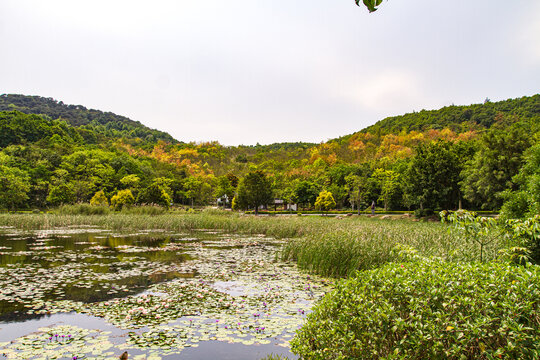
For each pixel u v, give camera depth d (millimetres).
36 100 159250
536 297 2471
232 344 4227
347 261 8594
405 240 10289
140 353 3926
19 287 6988
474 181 25328
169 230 20766
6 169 38844
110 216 24062
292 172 69750
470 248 7758
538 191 7047
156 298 6234
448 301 2605
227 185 63250
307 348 3197
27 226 21156
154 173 67750
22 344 4145
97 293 6570
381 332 2729
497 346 2523
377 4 1704
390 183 43250
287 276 8266
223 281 7672
